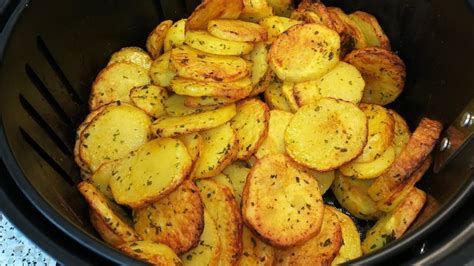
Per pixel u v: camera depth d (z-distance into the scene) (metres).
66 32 0.32
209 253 0.28
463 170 0.25
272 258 0.29
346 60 0.35
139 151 0.31
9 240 0.29
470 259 0.20
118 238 0.28
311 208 0.29
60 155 0.32
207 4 0.32
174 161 0.29
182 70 0.31
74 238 0.20
